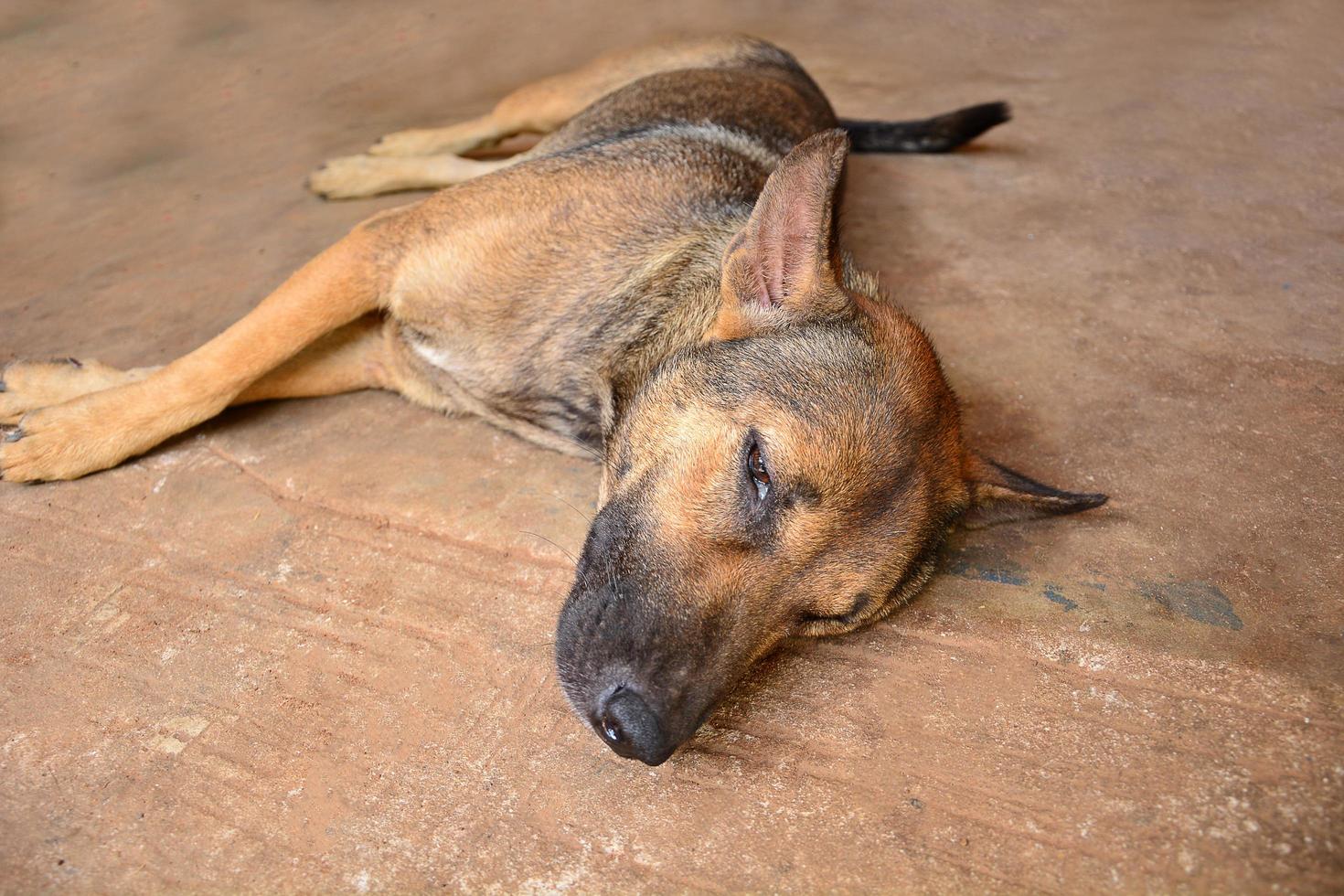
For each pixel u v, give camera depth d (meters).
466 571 0.77
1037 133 1.50
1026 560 0.79
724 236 0.85
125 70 1.65
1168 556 0.79
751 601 0.67
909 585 0.74
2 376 0.86
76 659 0.70
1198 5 2.09
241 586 0.75
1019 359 0.98
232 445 0.87
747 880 0.61
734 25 2.04
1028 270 1.12
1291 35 1.90
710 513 0.67
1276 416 0.92
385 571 0.77
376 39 1.85
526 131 1.32
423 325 0.87
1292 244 1.17
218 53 1.75
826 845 0.63
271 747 0.66
